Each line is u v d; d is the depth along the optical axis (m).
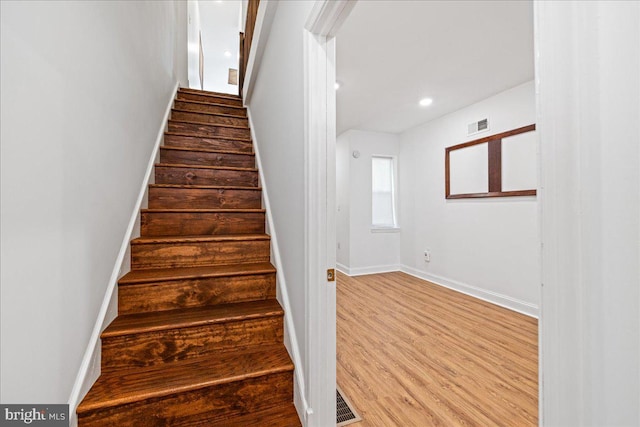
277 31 1.90
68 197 0.96
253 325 1.44
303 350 1.25
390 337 2.36
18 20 0.72
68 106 0.96
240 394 1.21
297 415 1.23
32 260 0.77
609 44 0.29
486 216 3.32
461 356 2.05
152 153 2.14
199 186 2.11
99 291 1.21
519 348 2.17
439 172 4.01
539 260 0.35
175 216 1.90
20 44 0.72
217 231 2.01
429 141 4.19
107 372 1.20
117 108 1.43
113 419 1.03
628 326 0.28
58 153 0.90
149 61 2.06
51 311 0.85
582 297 0.32
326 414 1.19
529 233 2.88
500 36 2.08
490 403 1.56
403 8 1.79
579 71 0.31
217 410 1.17
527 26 1.97
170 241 1.69
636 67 0.27
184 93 3.32
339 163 4.93
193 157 2.45
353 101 3.34
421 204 4.37
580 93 0.31
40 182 0.81
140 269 1.63
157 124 2.31
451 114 3.79
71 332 0.97
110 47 1.34
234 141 2.77
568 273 0.33
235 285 1.62
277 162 1.85
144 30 1.94
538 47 0.34
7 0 0.68
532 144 2.83
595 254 0.30
